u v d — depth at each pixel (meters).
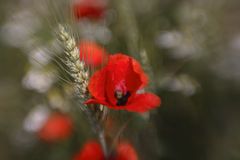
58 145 0.94
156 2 1.03
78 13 0.83
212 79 0.99
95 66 0.71
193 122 0.94
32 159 1.01
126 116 0.74
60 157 0.94
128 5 0.89
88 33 0.85
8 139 1.06
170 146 0.92
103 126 0.62
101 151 0.70
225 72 1.00
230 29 1.17
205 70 0.99
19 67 1.10
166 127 0.93
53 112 0.92
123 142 0.75
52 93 0.88
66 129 0.88
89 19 0.92
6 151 1.05
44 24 0.92
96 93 0.59
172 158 0.91
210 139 0.94
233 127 0.96
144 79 0.62
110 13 0.96
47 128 0.89
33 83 0.89
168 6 1.06
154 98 0.60
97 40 0.89
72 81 0.63
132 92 0.61
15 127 1.06
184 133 0.94
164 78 0.88
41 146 1.00
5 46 1.14
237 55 1.00
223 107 0.98
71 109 0.88
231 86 1.00
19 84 1.07
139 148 0.82
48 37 0.90
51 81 0.88
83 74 0.60
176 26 1.01
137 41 0.83
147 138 0.84
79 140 0.89
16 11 1.09
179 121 0.94
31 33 0.94
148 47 0.90
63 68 0.62
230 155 0.91
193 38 0.97
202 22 1.00
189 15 1.00
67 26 0.61
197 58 0.97
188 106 0.94
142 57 0.78
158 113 0.91
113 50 0.85
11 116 1.08
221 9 1.09
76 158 0.71
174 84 0.90
